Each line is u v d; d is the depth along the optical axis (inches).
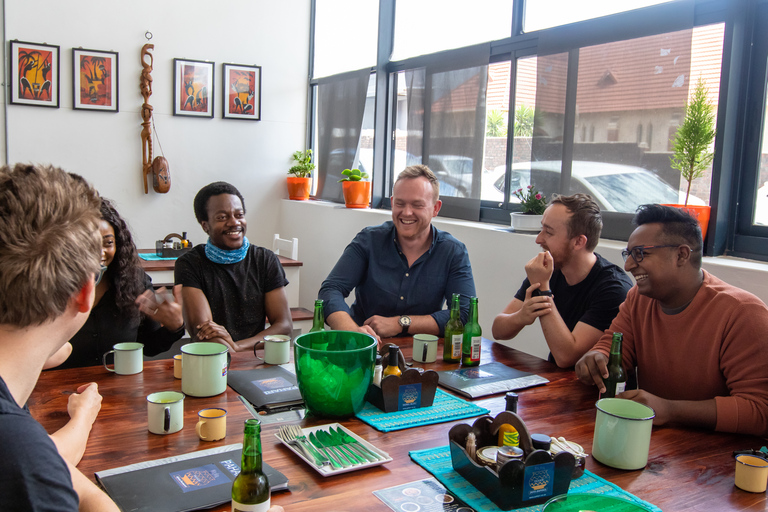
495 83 137.5
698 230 56.1
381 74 172.4
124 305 74.9
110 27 176.7
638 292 63.6
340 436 44.8
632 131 104.3
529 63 128.3
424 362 68.4
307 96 210.1
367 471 40.3
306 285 194.1
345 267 90.3
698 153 90.0
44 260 24.9
